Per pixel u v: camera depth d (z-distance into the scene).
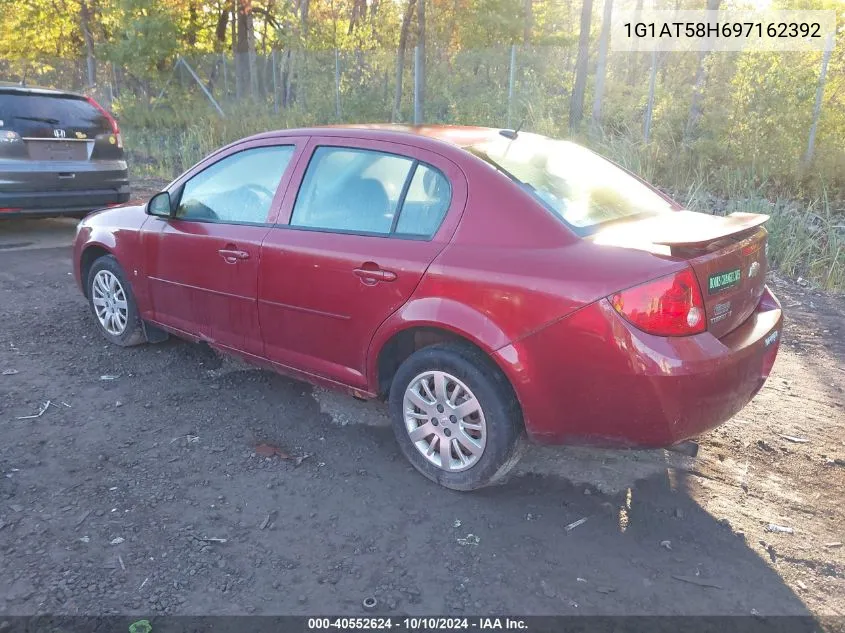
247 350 4.16
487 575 2.80
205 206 4.33
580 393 2.91
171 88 21.66
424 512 3.22
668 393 2.77
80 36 26.00
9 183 7.39
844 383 4.79
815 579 2.84
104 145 8.30
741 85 11.05
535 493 3.40
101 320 5.20
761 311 3.51
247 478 3.48
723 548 3.01
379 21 27.22
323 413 4.20
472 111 14.09
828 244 7.89
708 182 10.41
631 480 3.53
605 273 2.82
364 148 3.65
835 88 10.73
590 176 3.68
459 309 3.10
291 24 20.06
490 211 3.16
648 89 13.13
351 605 2.63
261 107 18.61
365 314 3.45
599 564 2.89
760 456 3.80
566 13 26.19
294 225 3.81
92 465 3.54
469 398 3.21
